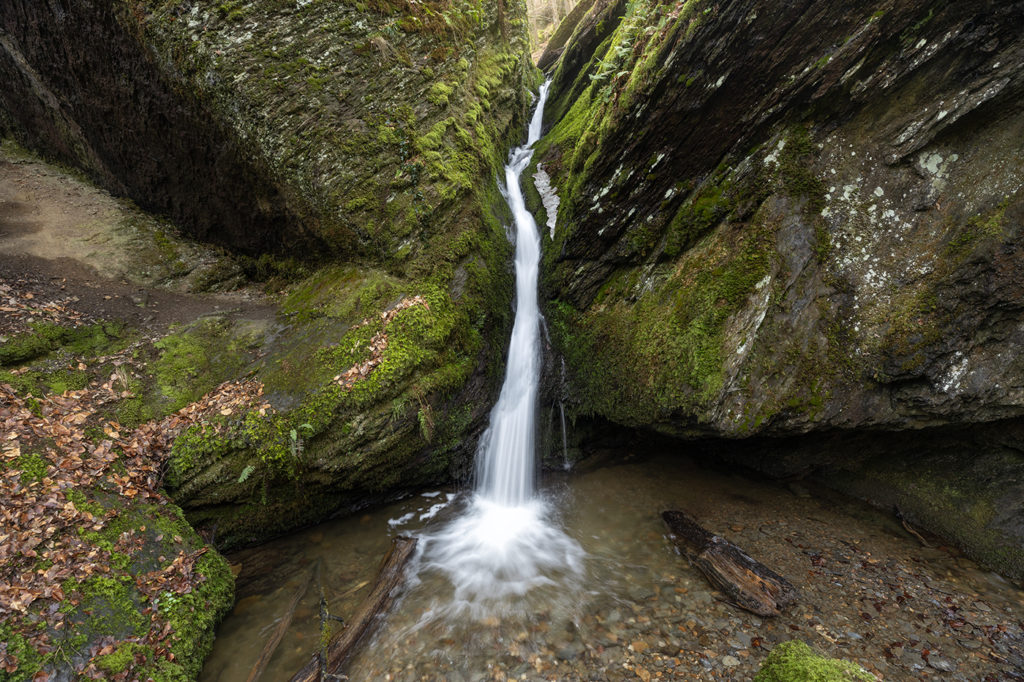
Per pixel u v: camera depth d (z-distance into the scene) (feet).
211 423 16.72
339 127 21.76
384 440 18.47
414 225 22.41
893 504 18.70
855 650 12.69
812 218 17.06
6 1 24.43
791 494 20.35
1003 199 14.49
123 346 19.43
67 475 14.02
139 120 24.14
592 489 21.63
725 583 14.99
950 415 15.70
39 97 28.45
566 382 23.52
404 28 23.75
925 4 13.98
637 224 22.03
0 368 16.33
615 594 15.40
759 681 8.86
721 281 18.01
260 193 23.07
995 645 12.85
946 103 15.02
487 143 28.30
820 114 16.90
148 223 27.66
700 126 18.80
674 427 18.98
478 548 18.16
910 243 15.87
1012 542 15.78
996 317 14.73
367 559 17.39
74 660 10.75
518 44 40.70
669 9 20.76
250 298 25.22
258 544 17.72
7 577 11.25
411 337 19.76
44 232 24.44
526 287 26.48
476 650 13.56
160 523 14.62
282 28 20.39
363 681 12.71
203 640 13.29
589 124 27.09
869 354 16.11
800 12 15.24
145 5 19.57
